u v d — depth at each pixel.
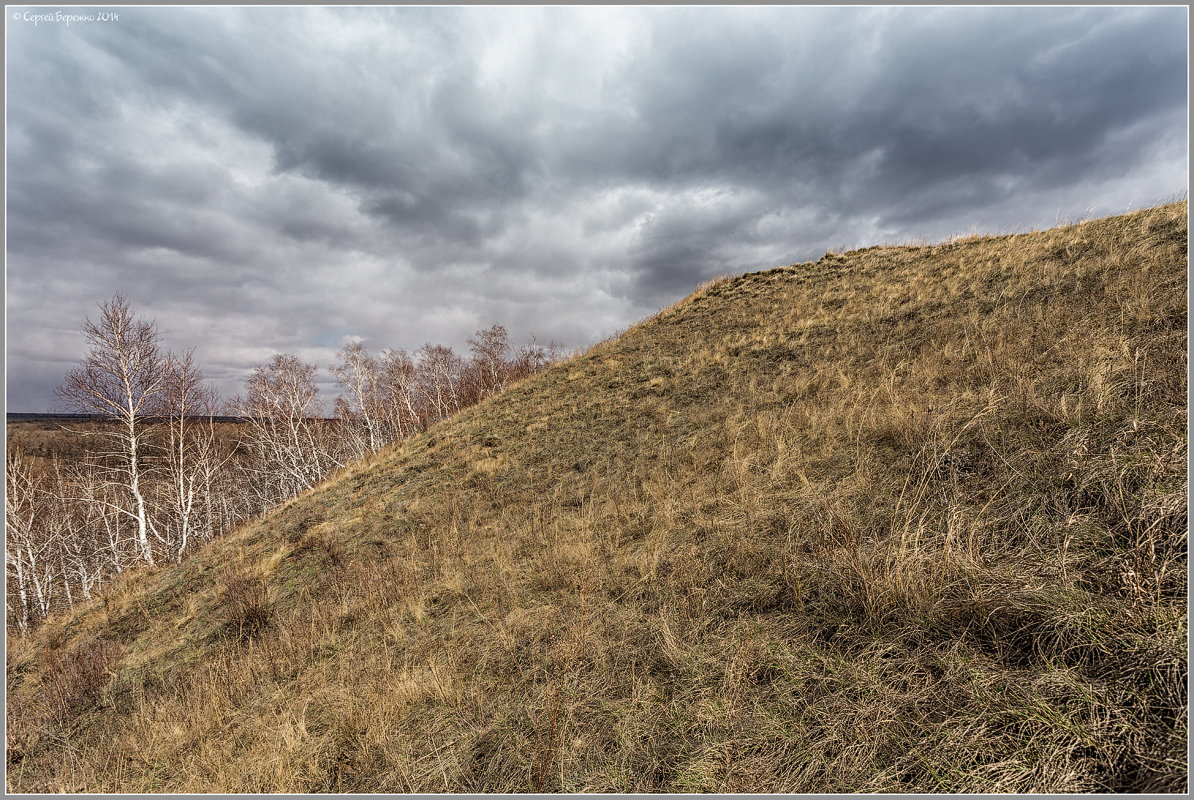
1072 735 1.90
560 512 6.88
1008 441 3.96
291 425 28.08
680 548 4.61
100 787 3.52
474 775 2.75
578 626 3.83
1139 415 3.42
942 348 6.94
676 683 2.94
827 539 3.71
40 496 21.72
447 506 8.70
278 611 6.44
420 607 5.14
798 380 8.27
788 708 2.51
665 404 10.34
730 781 2.25
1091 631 2.19
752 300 16.59
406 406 34.91
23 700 5.88
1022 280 8.37
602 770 2.54
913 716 2.22
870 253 17.69
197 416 20.89
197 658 5.74
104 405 15.89
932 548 3.06
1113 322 5.20
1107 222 9.86
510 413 14.19
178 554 16.33
